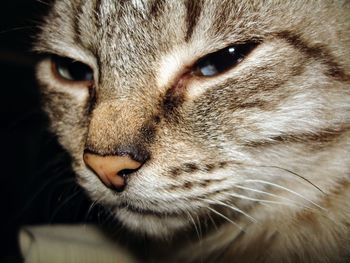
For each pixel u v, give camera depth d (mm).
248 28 168
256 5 170
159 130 166
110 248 214
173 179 167
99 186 178
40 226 225
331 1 179
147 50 171
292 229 192
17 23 259
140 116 166
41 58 217
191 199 171
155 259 215
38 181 301
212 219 190
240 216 193
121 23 175
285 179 180
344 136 177
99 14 179
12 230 318
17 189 333
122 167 162
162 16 170
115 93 170
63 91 201
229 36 167
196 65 171
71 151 195
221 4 167
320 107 172
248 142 171
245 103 170
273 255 197
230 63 170
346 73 174
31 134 335
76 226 226
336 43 175
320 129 174
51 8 209
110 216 215
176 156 166
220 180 172
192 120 169
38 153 314
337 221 188
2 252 312
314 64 171
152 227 184
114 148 161
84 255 207
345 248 188
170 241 207
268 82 169
